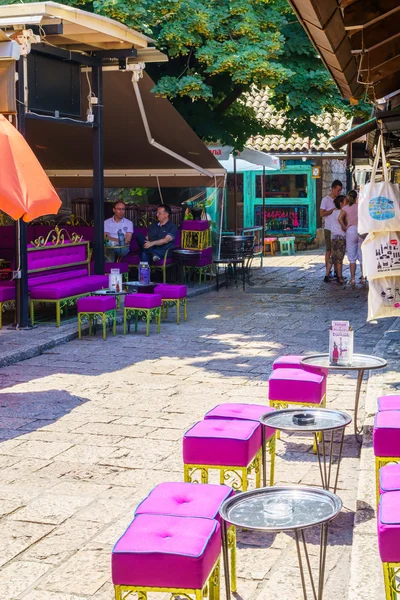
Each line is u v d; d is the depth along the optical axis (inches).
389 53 296.7
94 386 363.9
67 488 241.3
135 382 370.6
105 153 753.6
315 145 1045.2
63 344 461.1
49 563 193.2
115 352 438.0
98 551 199.3
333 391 344.8
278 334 486.6
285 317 548.1
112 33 519.8
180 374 385.7
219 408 238.7
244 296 658.2
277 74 674.8
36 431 297.4
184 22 656.4
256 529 138.6
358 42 280.4
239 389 355.6
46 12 463.8
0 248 599.2
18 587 181.3
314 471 252.2
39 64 503.2
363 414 310.5
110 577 185.6
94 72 570.3
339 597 173.8
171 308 593.9
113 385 365.4
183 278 701.9
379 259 325.1
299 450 273.9
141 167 781.9
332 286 712.4
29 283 498.3
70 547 201.8
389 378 348.5
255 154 869.2
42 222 758.5
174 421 307.9
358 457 264.8
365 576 170.6
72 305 552.4
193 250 715.4
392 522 150.6
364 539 189.6
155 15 647.1
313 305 601.3
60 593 178.4
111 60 581.3
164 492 175.9
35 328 487.8
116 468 258.1
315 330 498.0
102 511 224.1
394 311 327.6
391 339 449.7
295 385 265.0
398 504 159.2
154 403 334.0
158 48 682.8
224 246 736.3
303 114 764.6
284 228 1132.5
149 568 147.3
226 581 162.2
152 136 712.4
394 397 242.2
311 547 199.2
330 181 1173.1
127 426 302.4
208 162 746.2
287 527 138.3
